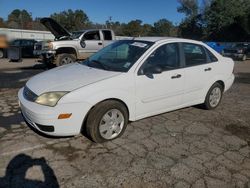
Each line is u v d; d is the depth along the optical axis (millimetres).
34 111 3629
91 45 12094
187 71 4945
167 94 4664
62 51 11695
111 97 3922
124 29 70062
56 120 3611
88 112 3844
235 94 7562
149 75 4316
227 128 4898
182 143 4191
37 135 4211
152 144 4098
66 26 67500
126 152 3805
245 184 3238
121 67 4289
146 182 3156
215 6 42875
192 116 5426
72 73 4266
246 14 39375
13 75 9906
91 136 3932
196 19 48250
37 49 14945
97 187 3025
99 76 4023
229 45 23109
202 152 3939
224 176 3373
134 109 4266
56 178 3148
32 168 3322
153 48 4512
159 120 5105
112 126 4074
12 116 5051
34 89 3906
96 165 3445
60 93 3658
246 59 22719
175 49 4855
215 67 5535
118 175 3258
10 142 3957
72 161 3512
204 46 5457
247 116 5582
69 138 4133
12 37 18984
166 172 3373
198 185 3162
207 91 5523
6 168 3299
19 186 2986
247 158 3854
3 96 6480
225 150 4051
